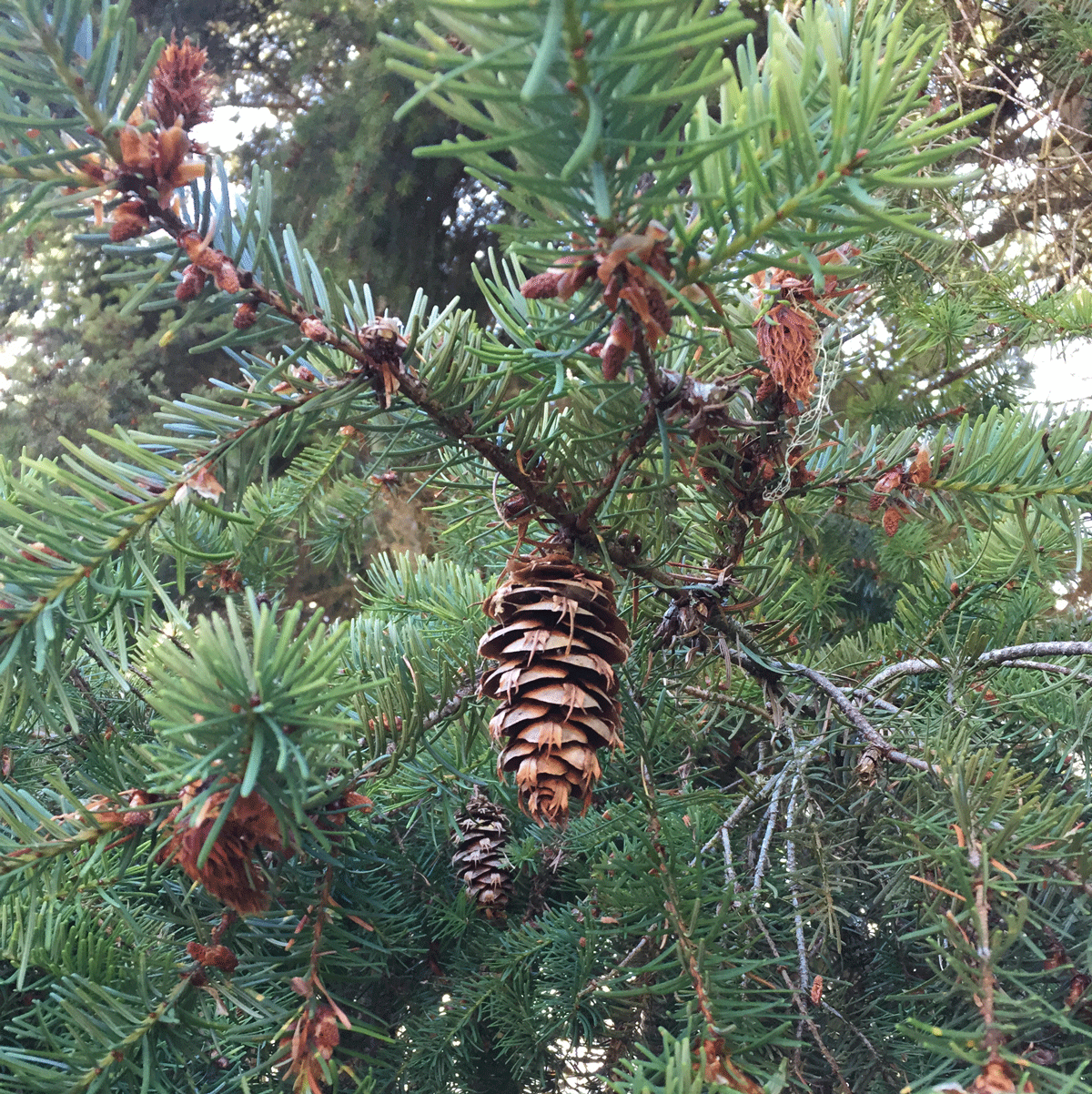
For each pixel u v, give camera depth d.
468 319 0.32
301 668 0.25
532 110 0.22
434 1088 0.44
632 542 0.35
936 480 0.37
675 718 0.43
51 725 0.28
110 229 0.27
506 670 0.31
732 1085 0.27
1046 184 0.78
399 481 0.53
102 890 0.33
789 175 0.23
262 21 1.41
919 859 0.29
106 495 0.28
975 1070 0.25
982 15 0.84
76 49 0.26
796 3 0.49
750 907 0.33
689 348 0.35
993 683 0.43
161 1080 0.30
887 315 0.71
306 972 0.31
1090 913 0.28
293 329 0.29
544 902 0.50
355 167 1.27
